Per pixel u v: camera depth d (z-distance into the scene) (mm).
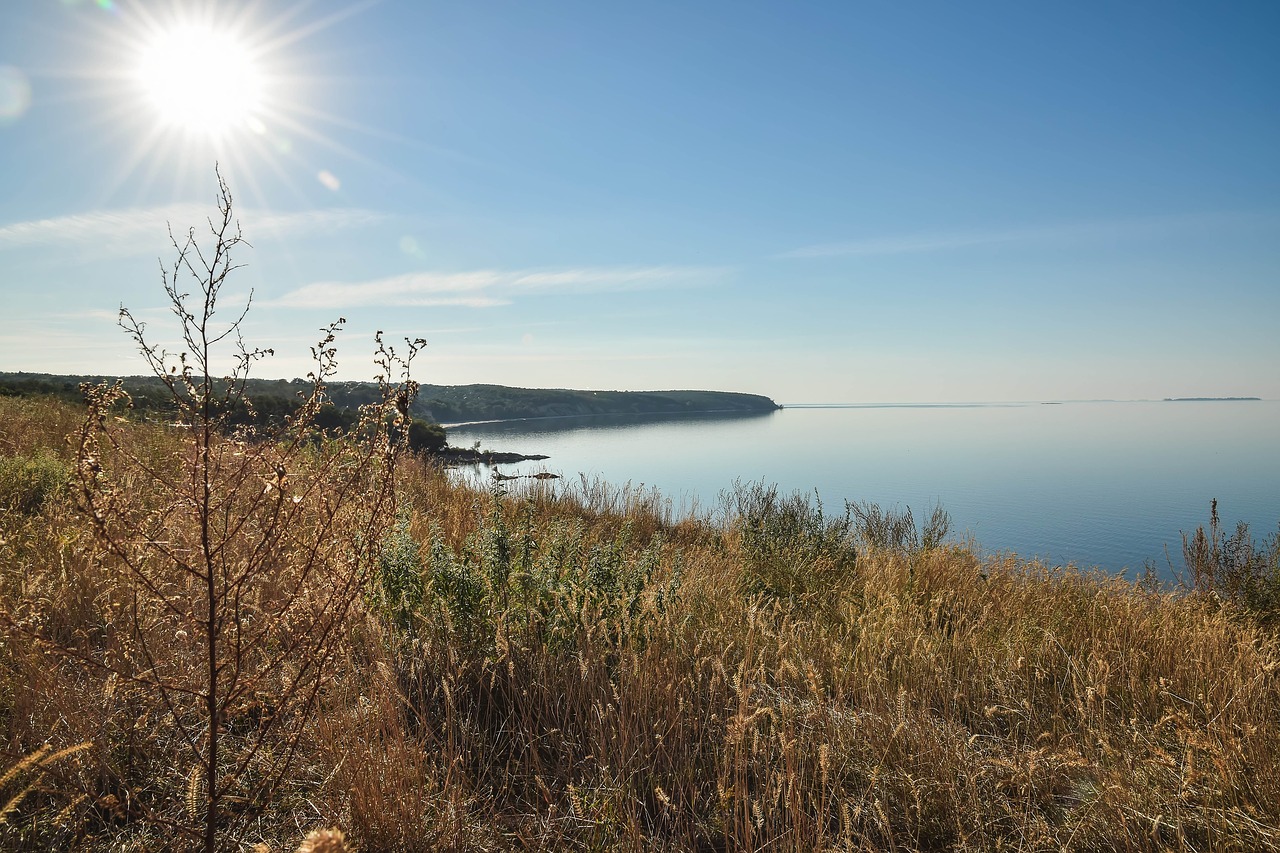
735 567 7137
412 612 3947
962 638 4805
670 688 3422
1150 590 6539
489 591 4090
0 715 2805
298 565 2615
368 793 2621
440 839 2611
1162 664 4320
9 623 2334
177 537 2578
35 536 4520
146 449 4305
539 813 2924
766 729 3484
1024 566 7641
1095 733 3301
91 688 2920
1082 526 23812
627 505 11086
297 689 2625
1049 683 4207
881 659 4207
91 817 2523
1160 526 23719
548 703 3475
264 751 2787
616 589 4453
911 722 3371
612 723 3295
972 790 2920
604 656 3746
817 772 3148
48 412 11555
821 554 7801
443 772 3004
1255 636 5223
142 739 2789
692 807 2898
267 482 2166
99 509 2143
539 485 11383
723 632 4539
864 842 2658
